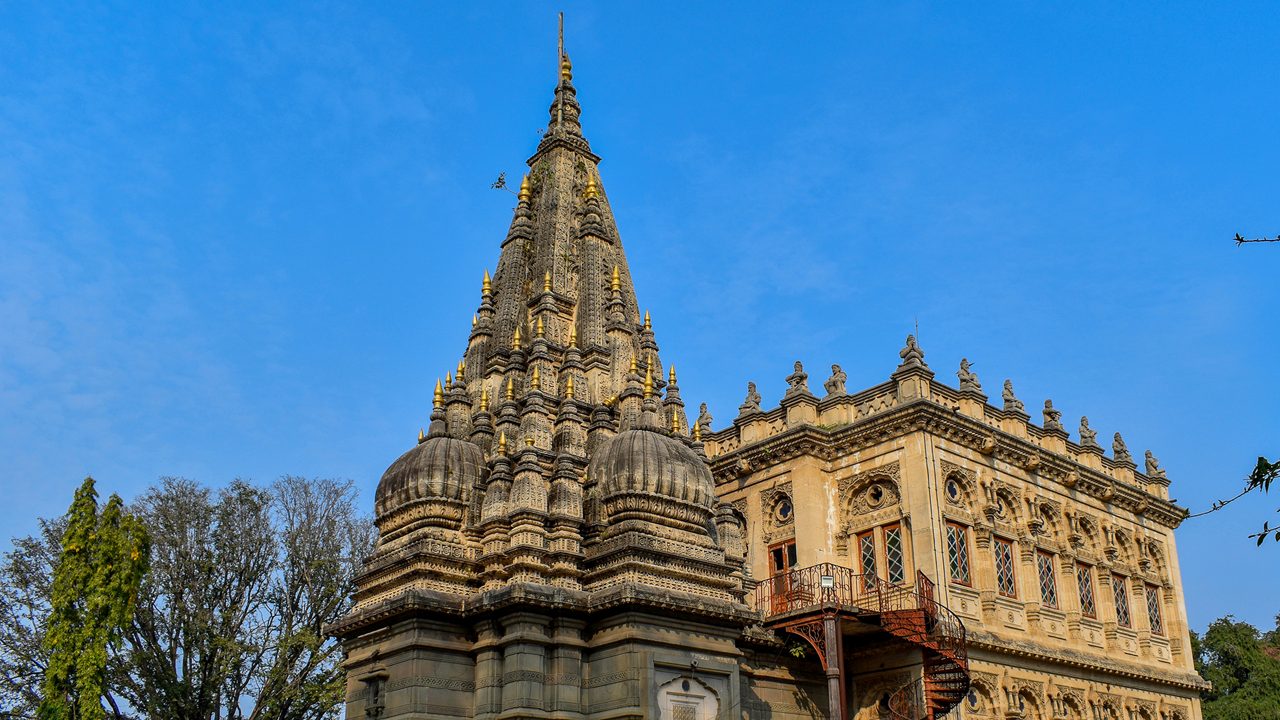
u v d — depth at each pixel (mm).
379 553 30094
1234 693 58531
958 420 37312
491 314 36031
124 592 31609
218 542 44406
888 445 37250
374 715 27750
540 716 26453
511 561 28297
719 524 33000
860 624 31922
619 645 27094
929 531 35125
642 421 31656
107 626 30922
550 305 35000
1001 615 36781
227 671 40656
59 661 30297
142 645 41812
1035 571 38625
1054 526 41125
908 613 31422
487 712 26891
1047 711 37281
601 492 29656
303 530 46438
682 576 28578
